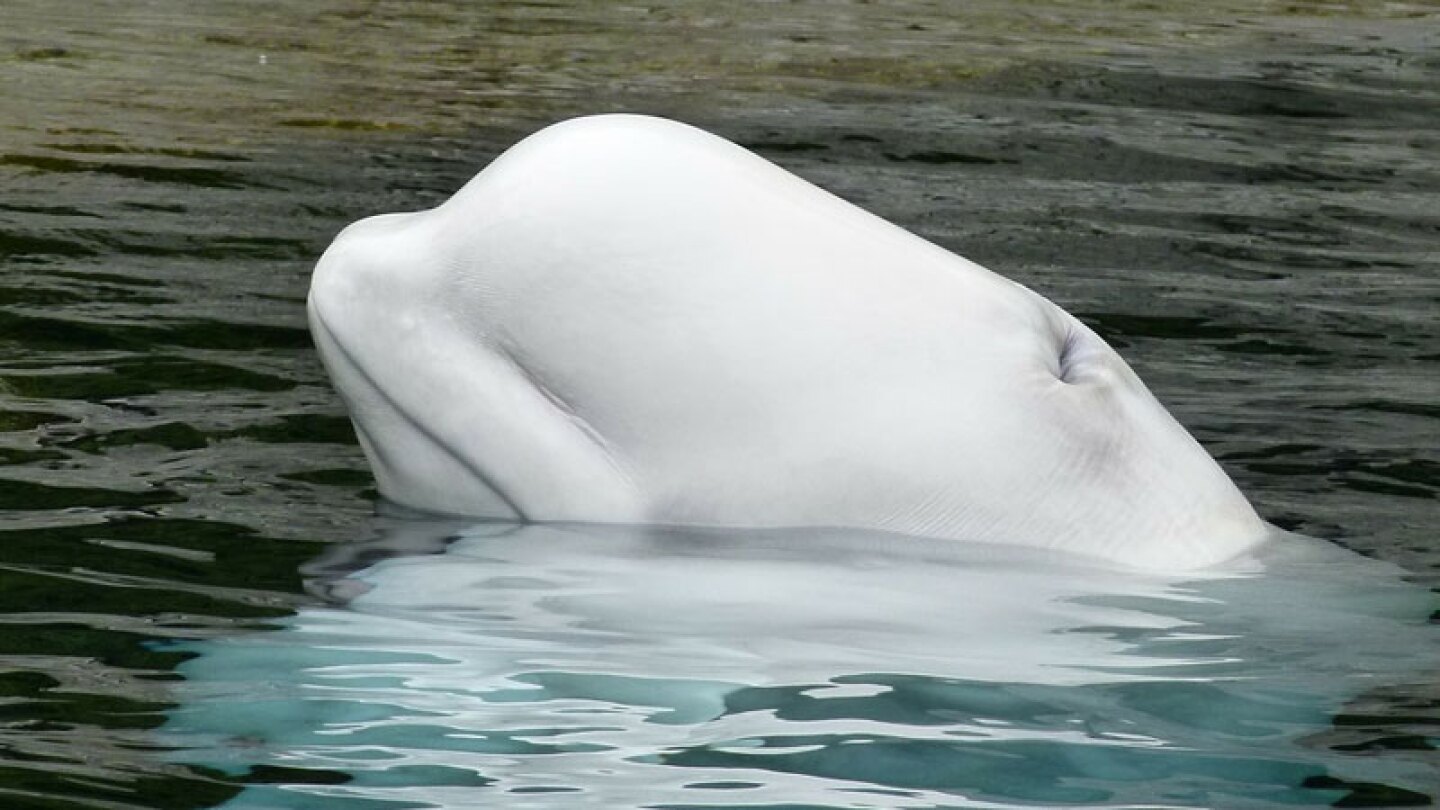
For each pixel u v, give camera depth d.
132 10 33.50
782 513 9.88
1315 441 13.83
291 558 10.65
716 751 8.09
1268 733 8.42
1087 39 33.94
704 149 10.13
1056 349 10.27
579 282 9.95
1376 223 21.69
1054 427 9.88
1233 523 10.30
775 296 9.84
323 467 12.43
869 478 9.80
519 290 10.05
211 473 12.29
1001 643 9.20
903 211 21.31
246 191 21.02
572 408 10.12
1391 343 16.86
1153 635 9.25
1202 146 25.45
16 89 26.11
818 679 8.77
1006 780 7.91
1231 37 34.69
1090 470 9.92
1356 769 8.09
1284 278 19.19
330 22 33.34
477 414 10.25
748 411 9.86
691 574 9.74
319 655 9.16
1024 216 21.31
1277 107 28.31
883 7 37.34
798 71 30.03
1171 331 17.11
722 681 8.77
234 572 10.45
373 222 10.76
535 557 10.03
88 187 20.83
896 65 30.80
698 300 9.85
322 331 10.55
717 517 9.95
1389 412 14.65
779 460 9.86
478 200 10.23
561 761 7.99
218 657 9.23
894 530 9.78
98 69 27.94
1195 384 15.41
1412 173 24.28
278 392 14.17
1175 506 10.08
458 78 28.56
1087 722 8.44
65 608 9.94
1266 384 15.45
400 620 9.52
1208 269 19.47
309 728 8.35
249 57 29.53
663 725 8.33
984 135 25.62
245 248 18.53
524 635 9.25
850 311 9.86
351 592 9.95
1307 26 36.31
